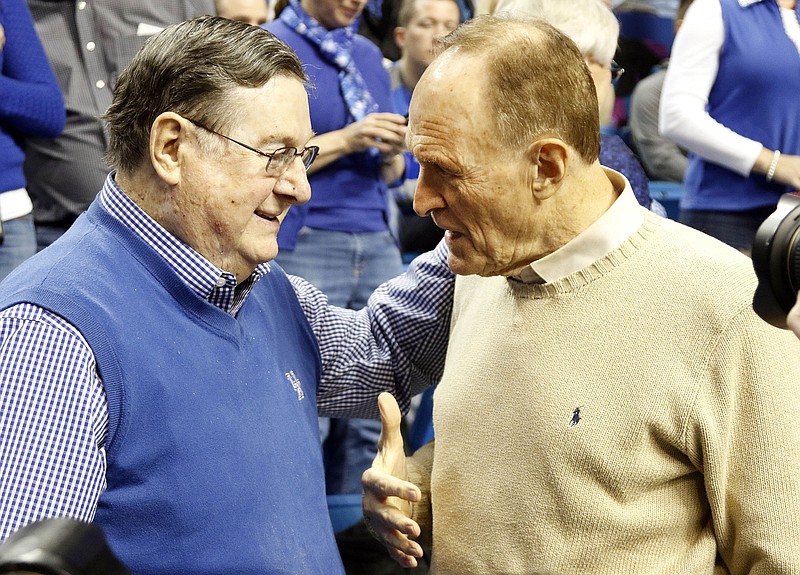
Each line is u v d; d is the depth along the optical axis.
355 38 2.94
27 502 1.26
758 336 1.40
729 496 1.45
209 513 1.39
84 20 2.82
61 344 1.32
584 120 1.44
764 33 2.84
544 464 1.49
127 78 1.44
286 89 1.44
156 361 1.38
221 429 1.42
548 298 1.52
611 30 2.07
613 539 1.48
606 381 1.46
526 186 1.43
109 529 1.36
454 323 1.72
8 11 2.54
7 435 1.27
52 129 2.61
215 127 1.41
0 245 2.46
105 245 1.43
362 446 2.96
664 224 1.53
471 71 1.40
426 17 3.24
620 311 1.47
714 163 2.97
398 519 1.58
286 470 1.50
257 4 3.02
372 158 2.85
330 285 2.86
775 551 1.40
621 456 1.46
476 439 1.58
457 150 1.40
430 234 3.31
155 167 1.41
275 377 1.55
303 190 1.48
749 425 1.41
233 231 1.44
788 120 2.87
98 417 1.32
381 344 1.81
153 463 1.37
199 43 1.41
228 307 1.50
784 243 1.11
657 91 3.93
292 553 1.46
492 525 1.55
